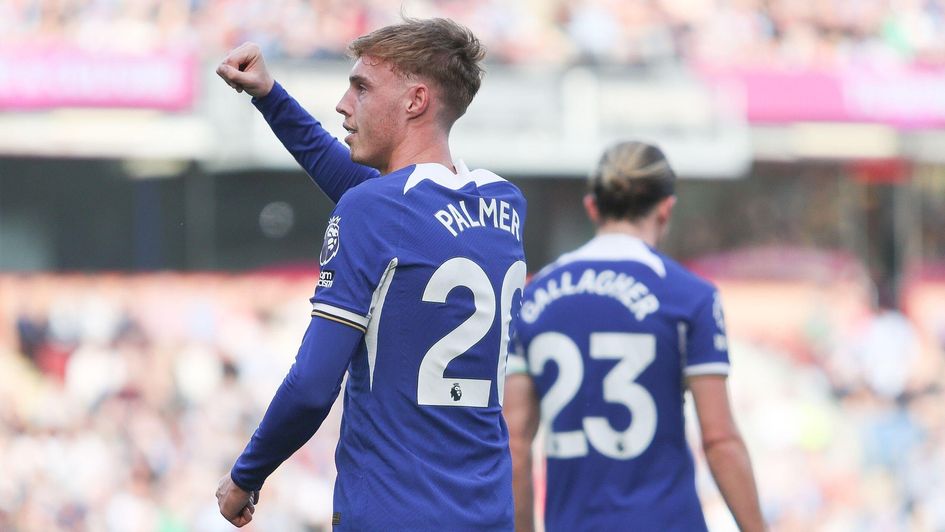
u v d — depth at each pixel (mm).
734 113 45000
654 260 11844
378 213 8055
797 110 45750
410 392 8094
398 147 8625
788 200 49469
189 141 40781
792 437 46219
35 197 41562
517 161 42906
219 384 41875
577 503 11703
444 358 8180
